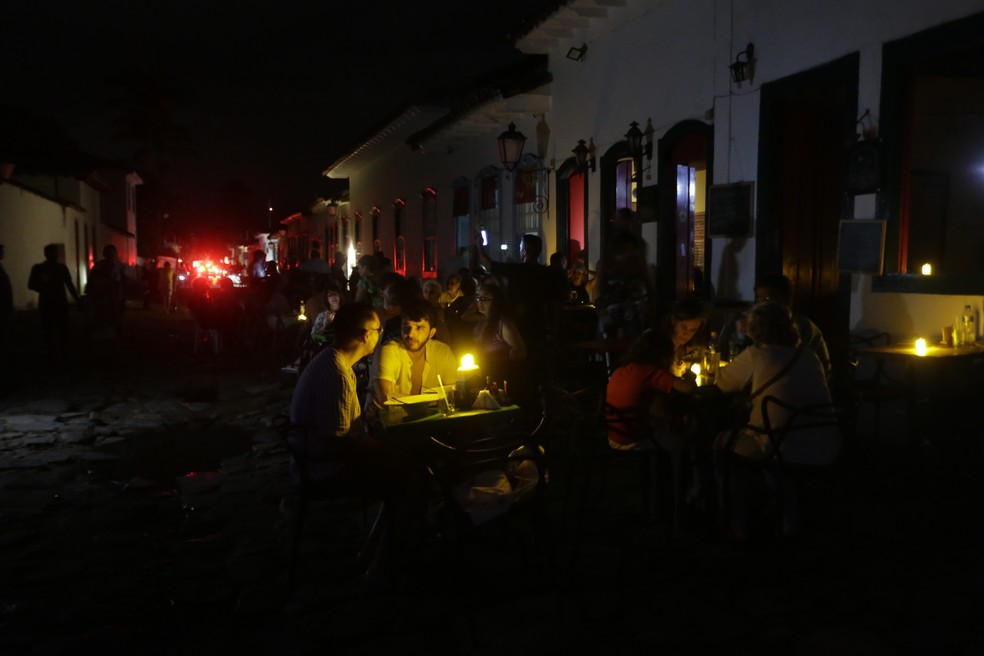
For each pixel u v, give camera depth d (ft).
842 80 23.70
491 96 44.34
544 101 43.91
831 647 11.97
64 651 12.09
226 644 12.40
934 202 29.01
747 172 27.99
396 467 14.19
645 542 16.39
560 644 12.23
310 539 16.71
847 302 23.94
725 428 16.75
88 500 19.79
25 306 76.84
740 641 12.28
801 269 27.89
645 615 13.14
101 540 16.85
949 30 20.10
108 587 14.46
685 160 32.50
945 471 20.52
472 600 13.83
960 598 13.47
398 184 76.48
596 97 38.50
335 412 14.21
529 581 14.57
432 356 17.48
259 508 19.07
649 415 16.93
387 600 13.84
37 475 22.16
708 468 17.70
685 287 34.01
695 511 17.21
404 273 74.84
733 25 28.40
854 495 18.90
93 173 102.12
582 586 14.30
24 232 76.84
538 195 45.29
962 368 20.85
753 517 17.31
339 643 12.41
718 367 19.27
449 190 61.41
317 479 14.20
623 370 17.17
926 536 16.33
